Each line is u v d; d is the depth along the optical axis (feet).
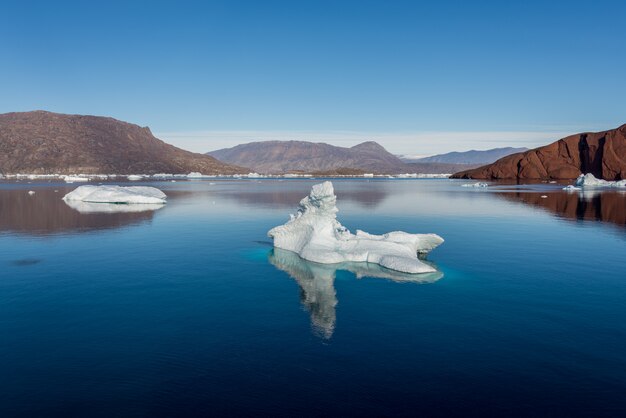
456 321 41.37
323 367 31.96
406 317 42.55
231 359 33.37
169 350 34.96
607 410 26.55
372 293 50.52
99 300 47.91
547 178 395.55
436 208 150.82
